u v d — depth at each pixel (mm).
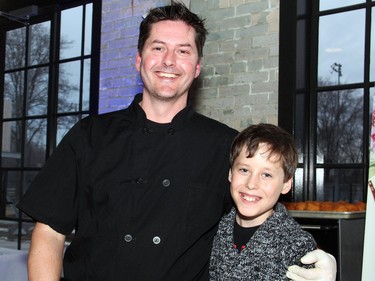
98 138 1433
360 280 2291
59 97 4168
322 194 3023
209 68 3215
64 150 1441
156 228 1347
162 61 1412
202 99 3229
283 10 2980
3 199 4445
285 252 1362
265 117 3004
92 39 3883
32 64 4359
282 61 2963
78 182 1419
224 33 3174
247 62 3082
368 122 2898
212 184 1438
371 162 2012
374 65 2896
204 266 1432
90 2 3990
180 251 1347
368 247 1963
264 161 1438
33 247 1400
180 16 1456
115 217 1351
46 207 1397
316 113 3057
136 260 1330
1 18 4441
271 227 1418
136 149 1413
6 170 4461
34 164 4301
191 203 1386
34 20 4332
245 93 3078
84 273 1365
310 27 3080
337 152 2996
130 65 3545
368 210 1979
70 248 1411
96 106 3785
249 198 1434
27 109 4355
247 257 1394
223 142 1500
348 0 2988
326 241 2283
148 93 1459
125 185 1372
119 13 3625
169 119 1463
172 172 1398
